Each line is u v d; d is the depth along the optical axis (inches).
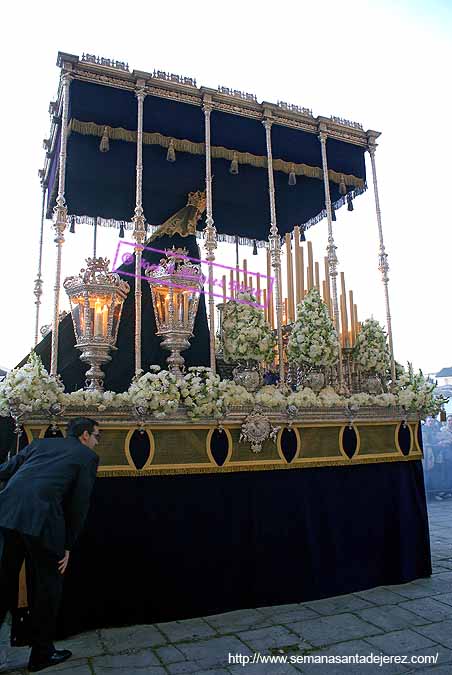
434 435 442.9
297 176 244.4
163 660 125.5
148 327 200.4
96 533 147.6
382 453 190.9
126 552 149.8
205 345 207.2
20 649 135.3
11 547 122.5
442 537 266.7
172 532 155.4
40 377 144.9
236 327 181.8
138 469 153.0
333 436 181.9
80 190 239.1
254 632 141.8
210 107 196.1
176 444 158.6
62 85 186.9
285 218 283.7
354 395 186.1
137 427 154.7
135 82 187.3
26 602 138.0
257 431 165.6
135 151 216.1
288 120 211.2
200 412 157.5
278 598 163.8
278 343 189.5
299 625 146.3
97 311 163.0
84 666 123.0
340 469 182.9
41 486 121.6
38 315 220.4
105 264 164.2
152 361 196.1
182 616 152.1
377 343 200.1
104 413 151.8
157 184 240.1
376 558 183.5
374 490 188.2
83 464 127.5
